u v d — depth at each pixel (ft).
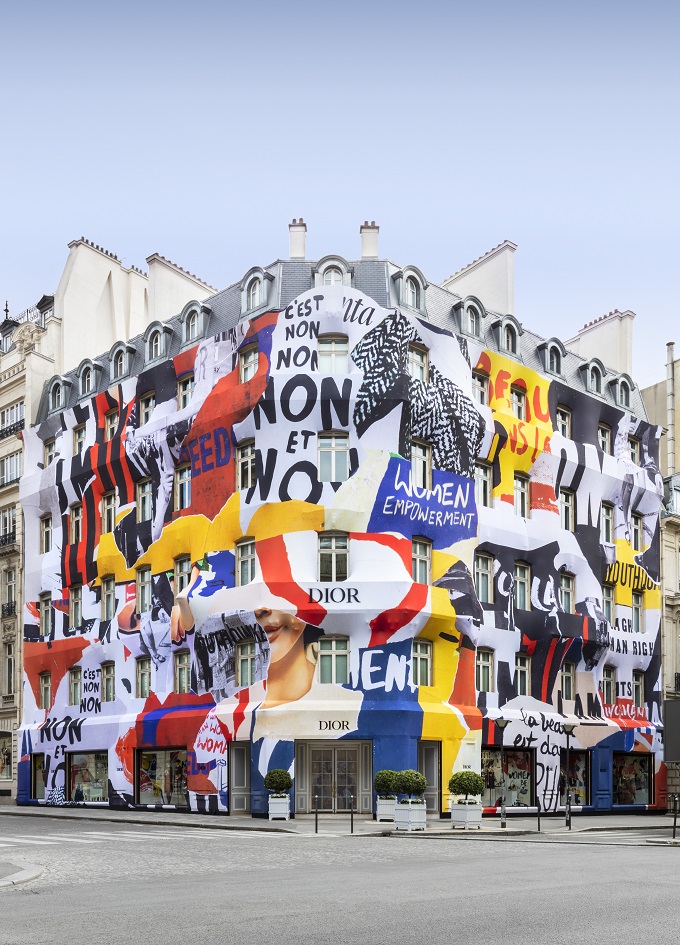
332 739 142.31
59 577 188.65
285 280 158.30
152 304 193.67
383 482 146.30
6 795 195.00
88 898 55.11
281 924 45.50
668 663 206.28
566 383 189.37
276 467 147.95
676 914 48.08
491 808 155.12
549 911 49.03
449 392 157.38
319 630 144.15
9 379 210.18
